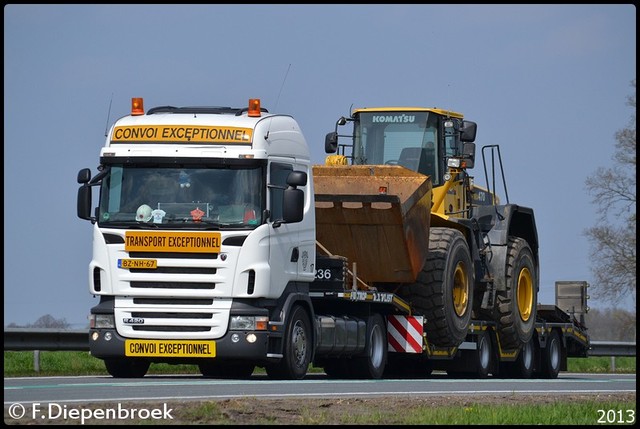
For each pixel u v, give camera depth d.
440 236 57.59
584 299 77.75
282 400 34.47
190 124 46.69
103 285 46.03
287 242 47.56
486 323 63.00
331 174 56.62
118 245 45.91
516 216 66.62
